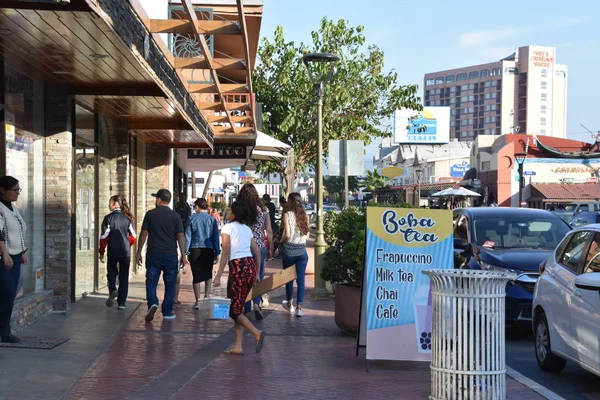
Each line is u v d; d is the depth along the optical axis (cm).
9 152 920
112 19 704
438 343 632
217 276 851
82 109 1241
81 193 1270
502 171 6066
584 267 740
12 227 812
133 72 940
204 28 868
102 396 649
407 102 2912
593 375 807
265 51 2827
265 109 2884
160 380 712
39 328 966
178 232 1087
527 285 1009
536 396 688
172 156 2177
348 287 968
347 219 1009
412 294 779
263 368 783
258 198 1139
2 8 634
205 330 1008
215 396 661
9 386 673
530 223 1197
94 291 1391
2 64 887
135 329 997
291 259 1156
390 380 740
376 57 2869
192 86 1275
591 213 2405
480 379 620
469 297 620
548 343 806
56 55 842
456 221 1278
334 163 1523
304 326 1066
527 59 19475
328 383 721
